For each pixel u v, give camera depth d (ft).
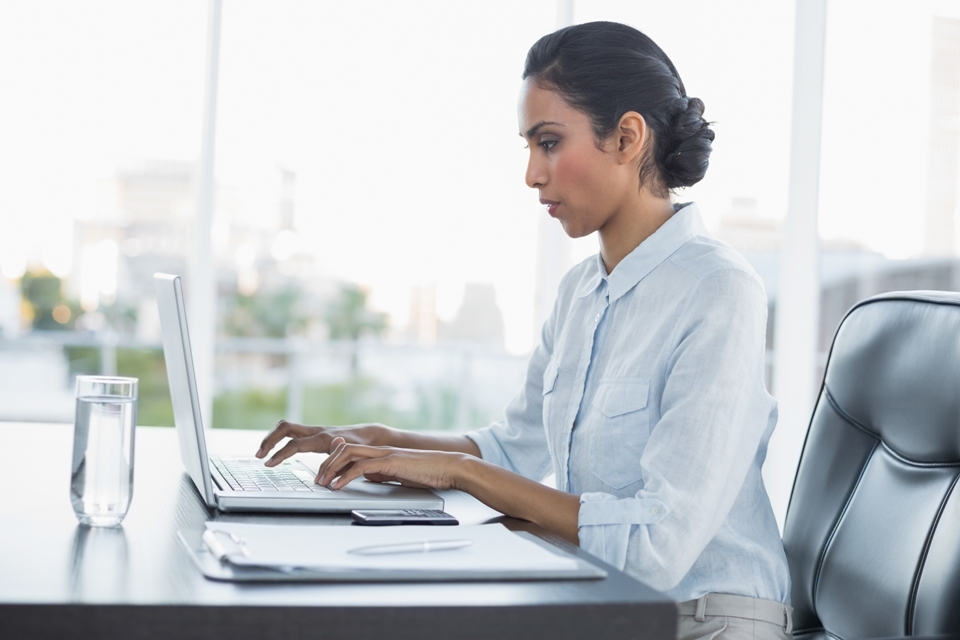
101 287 46.29
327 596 2.28
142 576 2.41
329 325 51.08
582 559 2.86
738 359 3.63
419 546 2.69
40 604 2.13
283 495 3.41
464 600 2.31
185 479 4.03
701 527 3.38
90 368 32.42
